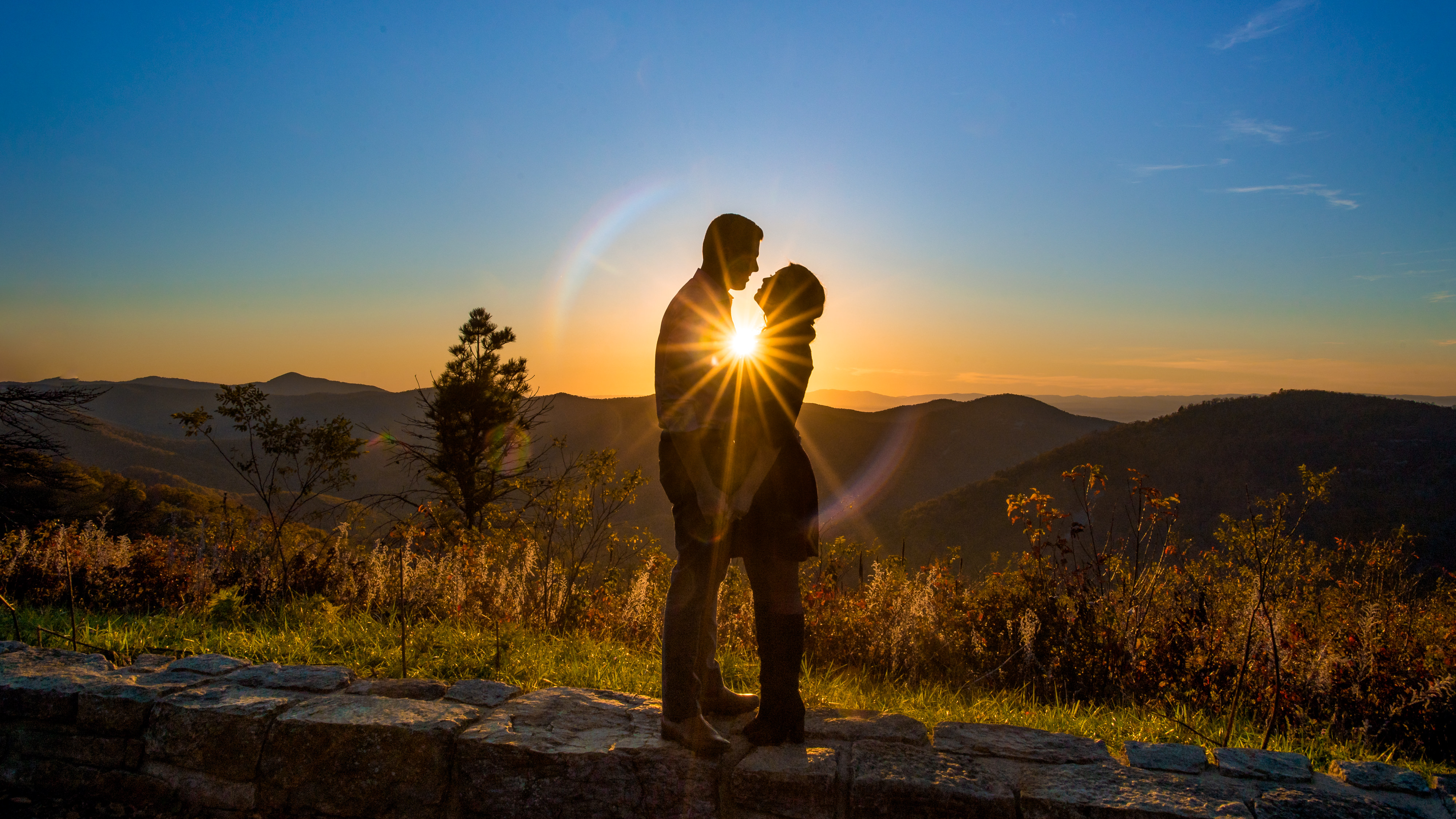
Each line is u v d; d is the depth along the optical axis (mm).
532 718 2512
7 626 4246
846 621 5070
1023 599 4992
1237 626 4551
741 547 2445
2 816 2469
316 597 5695
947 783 2098
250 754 2426
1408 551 5988
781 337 2381
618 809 2195
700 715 2385
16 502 17453
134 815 2480
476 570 5746
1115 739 3111
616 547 6570
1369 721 3979
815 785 2115
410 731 2350
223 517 7191
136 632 4293
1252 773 2207
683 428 2352
